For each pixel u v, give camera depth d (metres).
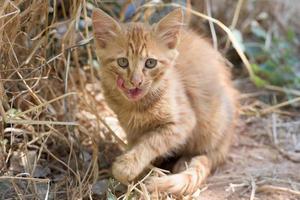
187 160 0.97
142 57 0.89
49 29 0.97
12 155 0.93
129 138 0.95
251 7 1.30
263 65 1.21
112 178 0.92
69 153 0.96
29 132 0.94
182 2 1.18
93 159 0.93
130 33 0.90
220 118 0.97
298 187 0.93
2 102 0.91
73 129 0.97
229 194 0.92
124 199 0.87
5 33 0.92
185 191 0.90
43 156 0.95
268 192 0.92
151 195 0.88
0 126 0.91
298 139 1.05
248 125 1.09
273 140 1.05
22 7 0.95
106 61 0.91
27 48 0.96
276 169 0.97
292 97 1.16
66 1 1.08
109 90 0.93
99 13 0.91
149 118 0.92
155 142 0.92
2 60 0.93
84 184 0.90
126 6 1.09
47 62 0.94
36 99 0.94
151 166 0.93
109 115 1.05
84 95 1.02
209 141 0.97
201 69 0.97
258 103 1.14
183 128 0.93
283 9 1.34
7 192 0.88
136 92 0.89
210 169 0.96
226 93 0.99
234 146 1.04
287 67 1.19
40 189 0.90
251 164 0.99
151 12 1.09
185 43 0.98
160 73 0.90
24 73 0.95
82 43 0.97
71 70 1.06
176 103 0.93
